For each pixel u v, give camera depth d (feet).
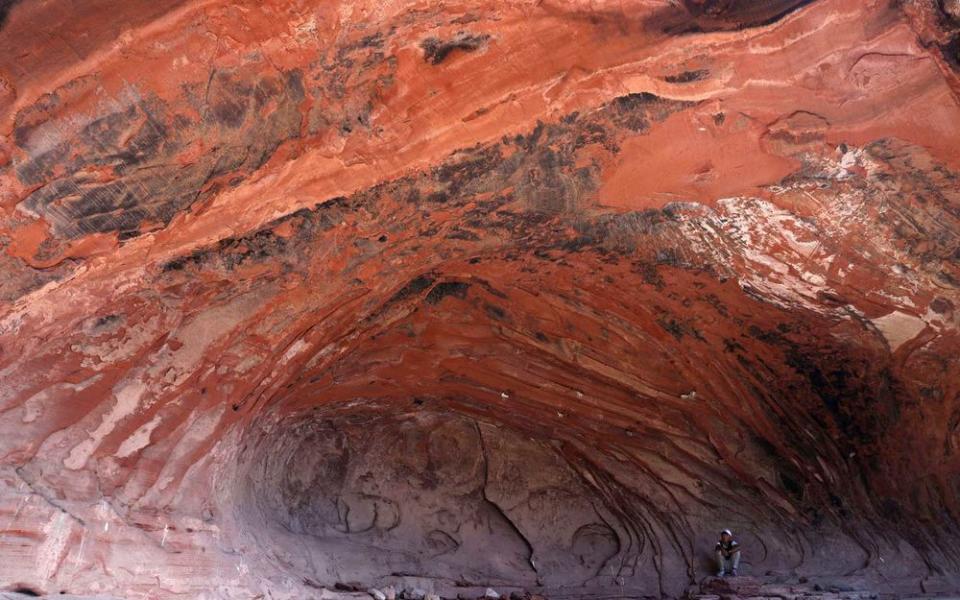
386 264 29.37
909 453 43.60
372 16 19.89
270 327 28.02
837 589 40.32
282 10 18.97
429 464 44.34
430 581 38.58
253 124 20.79
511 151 25.50
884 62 25.49
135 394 24.62
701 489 45.06
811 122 26.94
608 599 40.50
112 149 19.25
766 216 32.09
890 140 27.84
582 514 45.68
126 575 23.07
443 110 23.15
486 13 21.15
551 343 38.78
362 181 24.16
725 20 23.71
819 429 43.86
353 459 42.60
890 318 37.37
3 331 20.43
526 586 42.29
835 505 45.01
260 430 34.09
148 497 25.45
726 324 39.24
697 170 28.71
